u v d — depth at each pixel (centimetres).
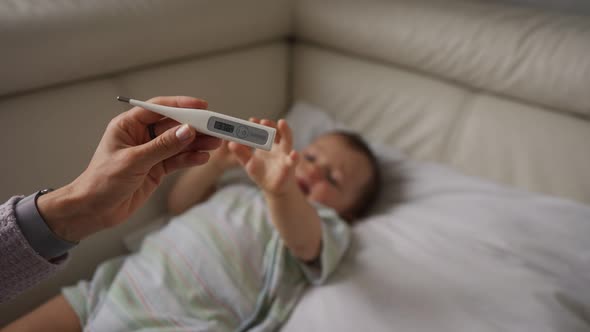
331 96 119
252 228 80
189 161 51
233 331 70
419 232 85
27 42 64
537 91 92
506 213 86
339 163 99
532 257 77
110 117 59
